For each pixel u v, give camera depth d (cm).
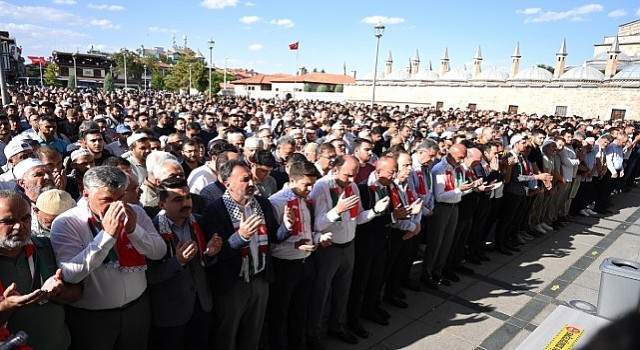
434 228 538
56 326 248
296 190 363
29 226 231
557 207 841
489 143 633
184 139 600
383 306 499
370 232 426
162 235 292
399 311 488
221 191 381
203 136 903
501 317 482
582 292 555
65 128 880
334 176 399
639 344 199
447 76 4178
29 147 427
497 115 2112
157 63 8994
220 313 319
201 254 308
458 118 1625
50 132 618
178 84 5781
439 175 534
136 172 507
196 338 311
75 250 253
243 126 998
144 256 277
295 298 384
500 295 539
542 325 218
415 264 631
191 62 5788
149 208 346
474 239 638
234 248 298
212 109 1489
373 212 403
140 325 282
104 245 236
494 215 659
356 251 432
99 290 262
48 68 7112
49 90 2914
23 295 209
